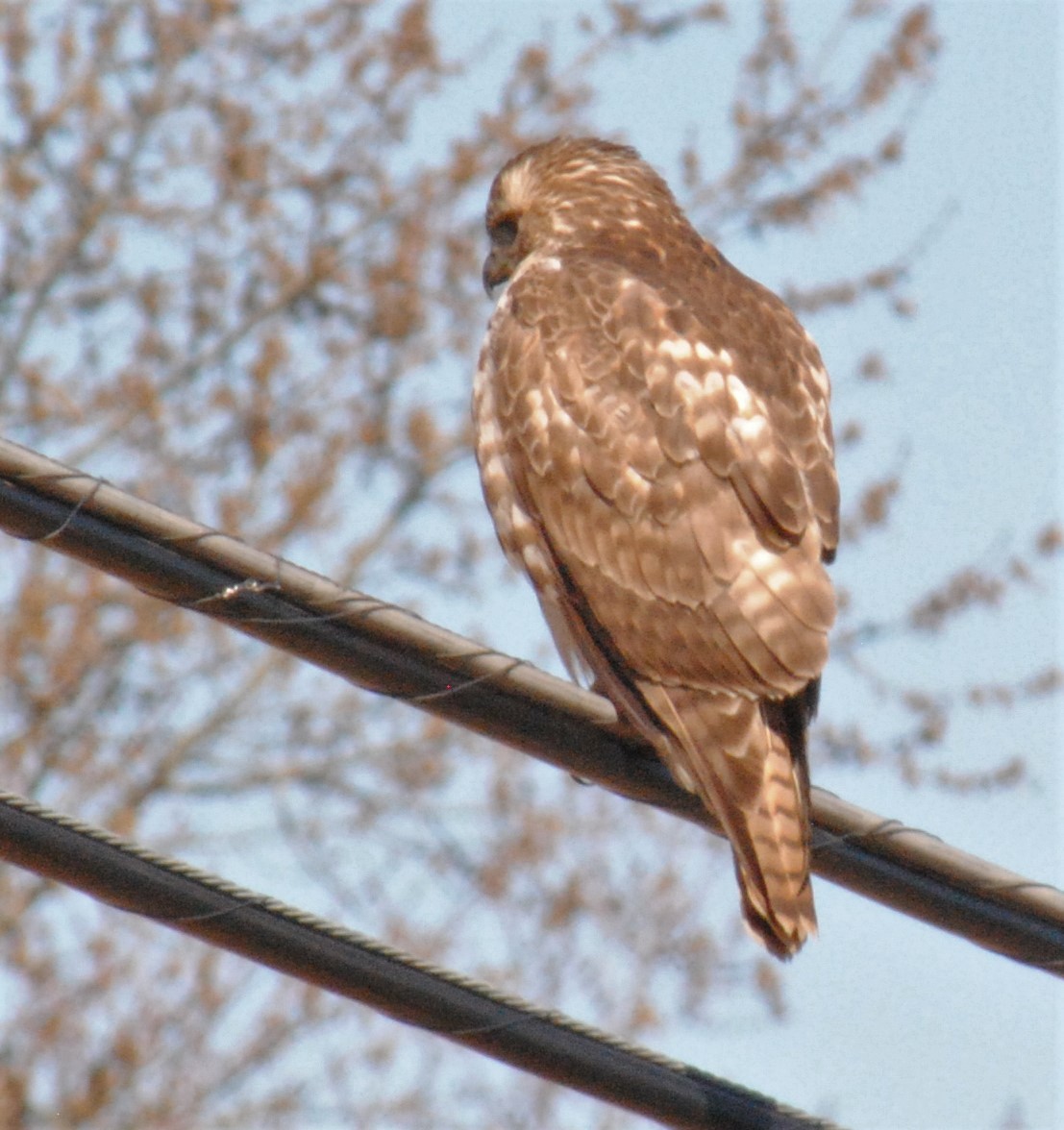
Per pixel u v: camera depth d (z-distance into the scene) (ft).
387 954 23.22
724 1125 23.84
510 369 27.09
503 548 27.50
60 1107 52.80
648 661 24.77
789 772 23.88
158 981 53.52
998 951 24.22
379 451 60.85
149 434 61.67
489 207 31.89
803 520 25.09
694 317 26.66
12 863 22.47
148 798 60.80
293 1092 53.16
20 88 62.69
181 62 61.98
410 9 60.80
